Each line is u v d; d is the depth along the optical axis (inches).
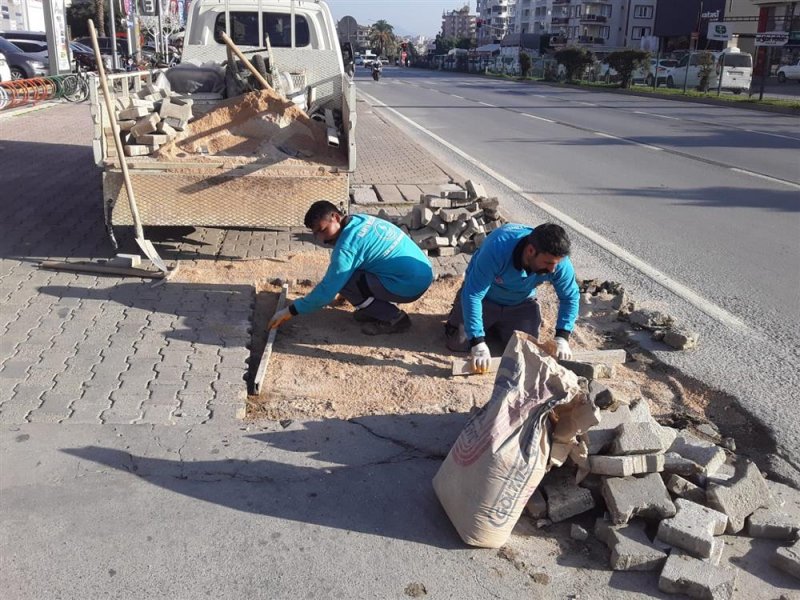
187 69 291.3
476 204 276.5
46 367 164.7
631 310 217.8
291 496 127.1
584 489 124.3
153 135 231.6
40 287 213.8
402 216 290.8
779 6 1834.4
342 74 296.4
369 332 197.9
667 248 289.6
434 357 186.2
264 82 259.6
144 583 106.7
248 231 284.0
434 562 113.7
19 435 138.3
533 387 117.5
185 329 188.7
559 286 164.4
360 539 117.9
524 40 2876.5
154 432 141.9
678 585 108.0
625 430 122.5
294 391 165.0
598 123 761.0
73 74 823.7
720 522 117.1
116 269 226.5
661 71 1508.4
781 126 750.5
